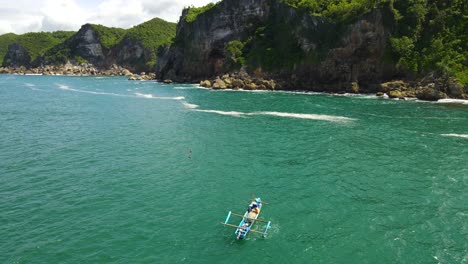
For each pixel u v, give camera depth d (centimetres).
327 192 3148
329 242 2389
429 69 8431
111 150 4450
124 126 5797
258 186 3303
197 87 12069
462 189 3169
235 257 2239
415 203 2922
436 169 3650
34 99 9306
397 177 3456
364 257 2227
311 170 3678
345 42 9581
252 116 6438
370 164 3819
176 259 2219
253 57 11838
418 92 8138
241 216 2731
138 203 2966
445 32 8819
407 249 2305
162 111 7131
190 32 14425
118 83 14788
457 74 8012
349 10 9731
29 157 4172
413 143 4559
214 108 7375
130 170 3731
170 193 3164
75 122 6169
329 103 7700
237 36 13138
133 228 2569
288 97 8781
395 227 2562
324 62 9994
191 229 2566
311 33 10550
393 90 8569
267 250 2311
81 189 3250
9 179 3481
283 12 11762
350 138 4822
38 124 6016
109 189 3247
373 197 3041
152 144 4709
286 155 4166
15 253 2269
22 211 2820
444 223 2611
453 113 6406
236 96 9175
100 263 2175
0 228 2558
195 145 4634
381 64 9212
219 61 13400
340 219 2683
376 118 6072
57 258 2222
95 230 2541
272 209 2852
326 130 5278
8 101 8906
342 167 3744
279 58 11288
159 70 16538
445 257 2222
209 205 2939
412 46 8838
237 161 3991
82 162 3994
